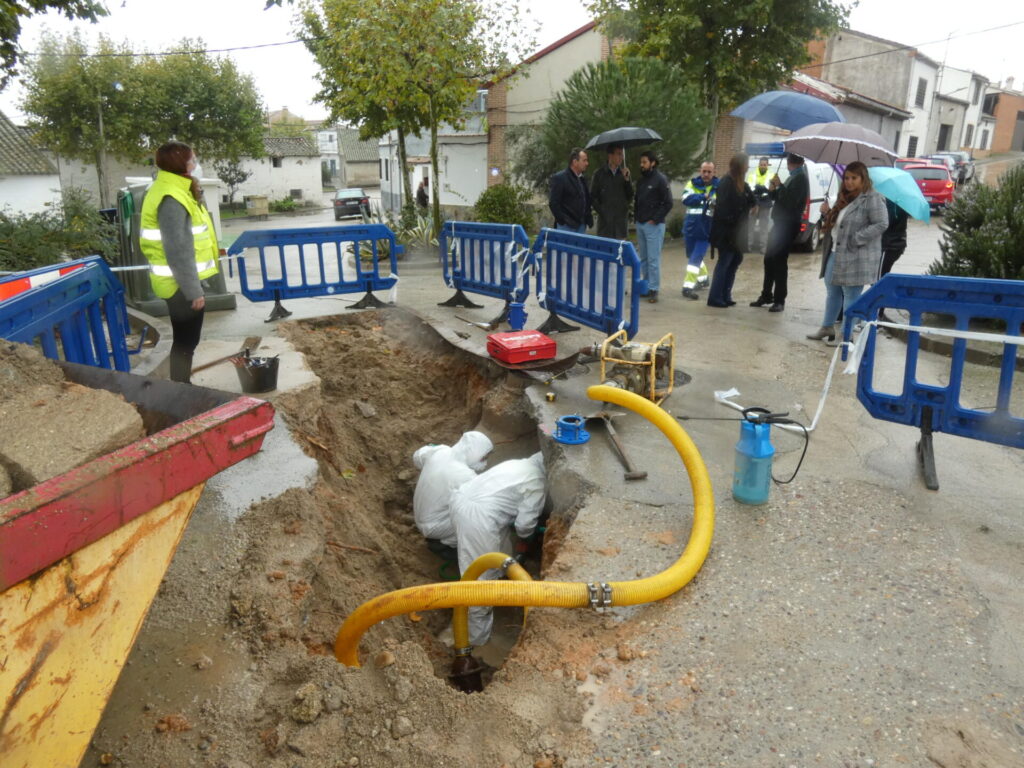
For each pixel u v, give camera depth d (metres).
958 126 50.41
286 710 2.67
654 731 2.59
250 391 5.98
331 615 3.67
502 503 4.85
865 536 3.81
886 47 35.91
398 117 17.09
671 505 4.17
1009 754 2.46
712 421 5.39
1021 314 3.94
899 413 4.50
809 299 10.05
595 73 18.03
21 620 1.75
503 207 18.33
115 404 2.29
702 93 20.33
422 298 10.24
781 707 2.69
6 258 11.04
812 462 4.71
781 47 19.64
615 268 6.34
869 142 7.42
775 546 3.73
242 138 41.75
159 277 5.50
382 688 2.76
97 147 34.97
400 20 14.02
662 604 3.31
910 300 4.32
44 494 1.75
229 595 3.35
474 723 2.61
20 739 1.84
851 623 3.13
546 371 6.45
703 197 9.69
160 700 2.74
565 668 2.94
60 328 4.85
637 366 5.61
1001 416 4.12
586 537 3.88
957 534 3.83
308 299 10.30
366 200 36.59
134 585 2.06
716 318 8.74
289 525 3.95
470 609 4.57
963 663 2.89
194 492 2.19
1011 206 8.31
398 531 5.69
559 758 2.48
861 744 2.51
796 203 8.53
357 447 6.65
